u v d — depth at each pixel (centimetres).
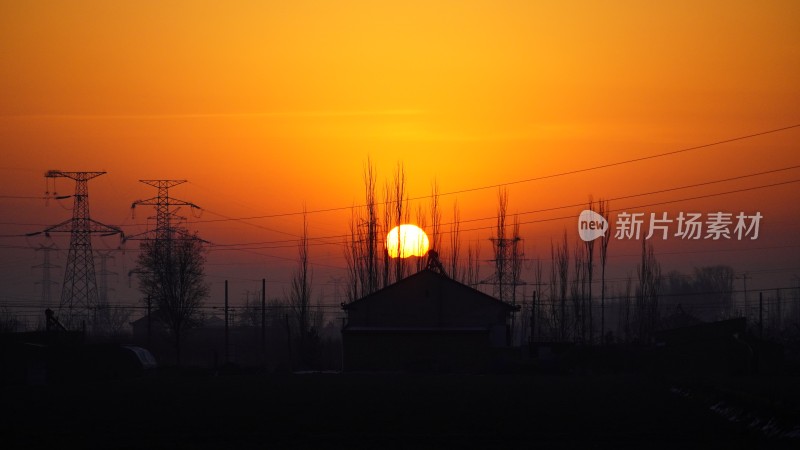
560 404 4112
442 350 7781
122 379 6744
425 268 8281
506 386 5434
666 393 4847
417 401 4288
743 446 2656
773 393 4334
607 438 2867
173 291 9269
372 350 7812
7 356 6712
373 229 9106
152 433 3036
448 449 2633
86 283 9244
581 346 7838
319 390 5088
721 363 7500
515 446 2686
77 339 7525
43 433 3045
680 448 2620
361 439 2867
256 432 3056
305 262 9419
